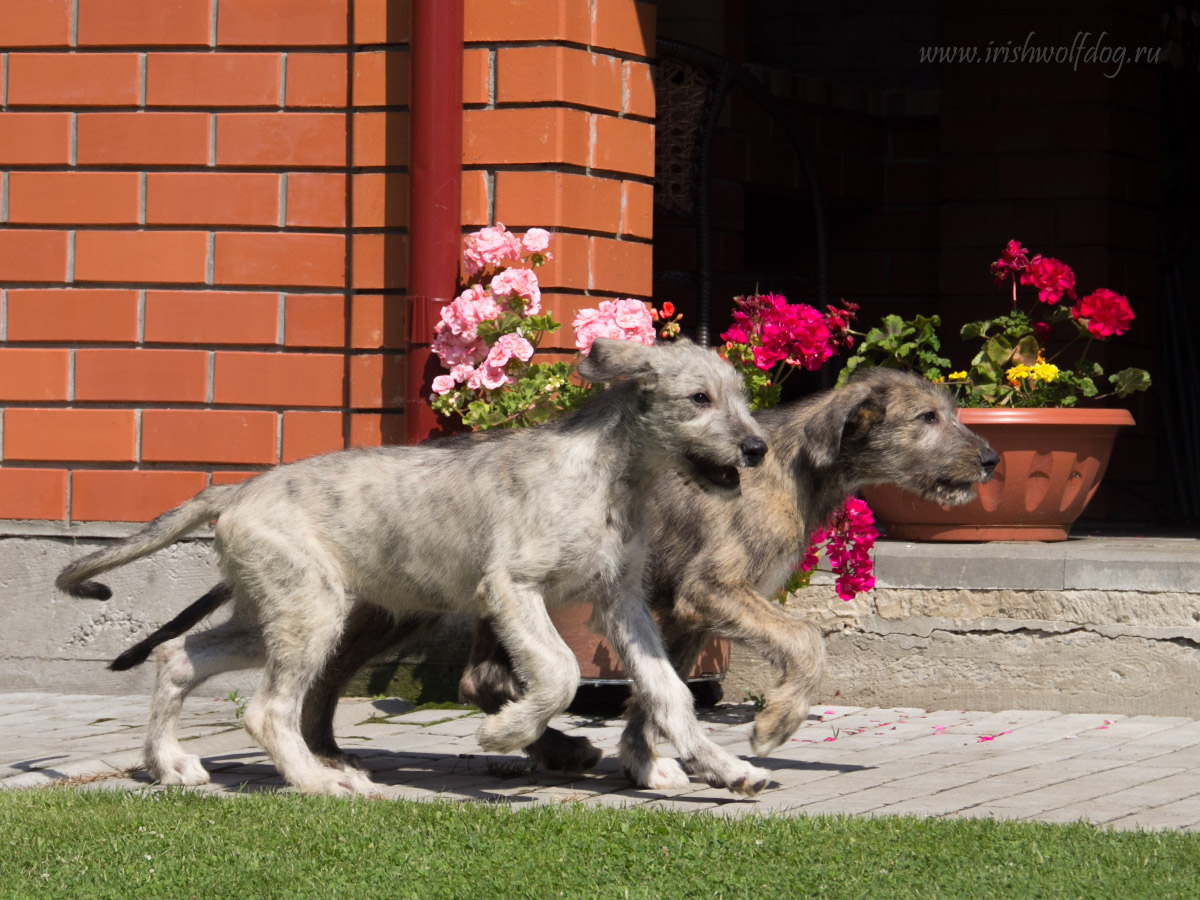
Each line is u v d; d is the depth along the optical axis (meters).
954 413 8.93
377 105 11.43
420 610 8.26
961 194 17.19
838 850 6.33
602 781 8.48
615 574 7.86
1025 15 16.91
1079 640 10.58
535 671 7.59
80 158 11.70
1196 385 17.41
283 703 7.96
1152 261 17.12
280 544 7.94
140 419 11.63
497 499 7.77
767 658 8.24
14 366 11.74
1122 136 16.80
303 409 11.54
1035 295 16.78
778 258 18.12
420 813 7.11
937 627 10.84
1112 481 16.55
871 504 12.17
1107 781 8.23
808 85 17.20
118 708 10.91
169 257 11.63
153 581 11.49
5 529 11.66
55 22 11.70
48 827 6.83
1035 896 5.62
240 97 11.57
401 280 11.38
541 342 11.16
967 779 8.33
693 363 7.70
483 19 11.27
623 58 11.61
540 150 11.21
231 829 6.80
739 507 8.40
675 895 5.73
